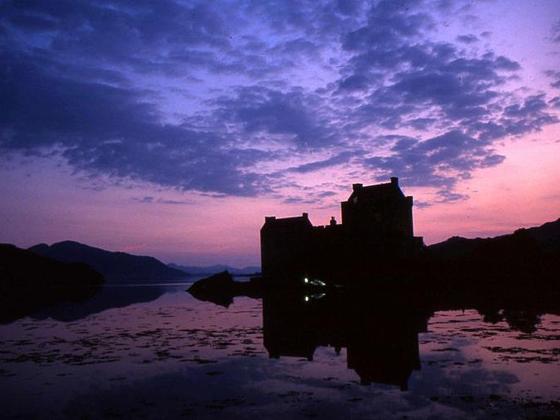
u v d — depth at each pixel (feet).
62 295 319.27
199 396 51.42
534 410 42.80
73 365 69.97
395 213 217.56
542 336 80.94
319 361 68.03
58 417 45.55
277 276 263.29
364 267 207.51
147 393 53.11
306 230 254.47
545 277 195.42
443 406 45.03
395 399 47.96
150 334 102.06
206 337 95.09
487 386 50.98
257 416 44.14
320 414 44.16
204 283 310.65
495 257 217.15
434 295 176.86
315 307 157.38
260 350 78.43
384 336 87.76
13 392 54.75
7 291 400.88
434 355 68.18
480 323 99.40
